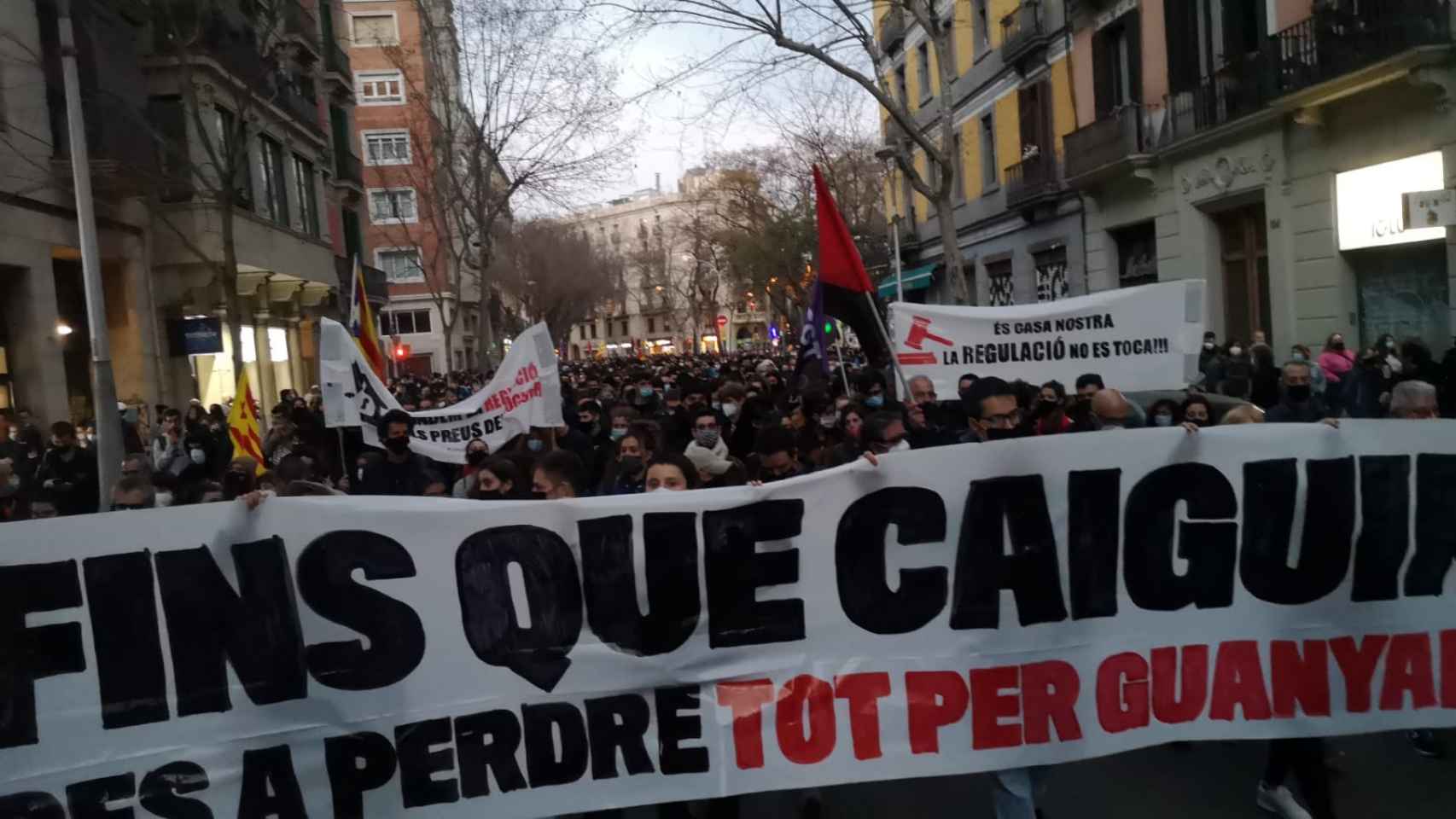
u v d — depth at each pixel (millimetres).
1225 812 4559
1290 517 4418
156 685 3943
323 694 4047
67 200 18047
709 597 4254
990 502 4332
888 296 36375
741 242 44094
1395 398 5105
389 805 4070
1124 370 8445
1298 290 16172
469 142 32750
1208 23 17844
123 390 20562
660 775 4203
